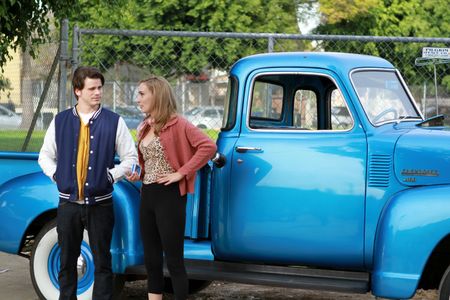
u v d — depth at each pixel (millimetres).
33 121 8688
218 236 5695
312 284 5387
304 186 5473
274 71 5688
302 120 6172
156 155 5281
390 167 5363
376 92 5699
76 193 5359
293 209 5496
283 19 23156
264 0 23000
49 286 6035
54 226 6004
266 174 5551
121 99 10625
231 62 13930
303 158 5492
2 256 8375
